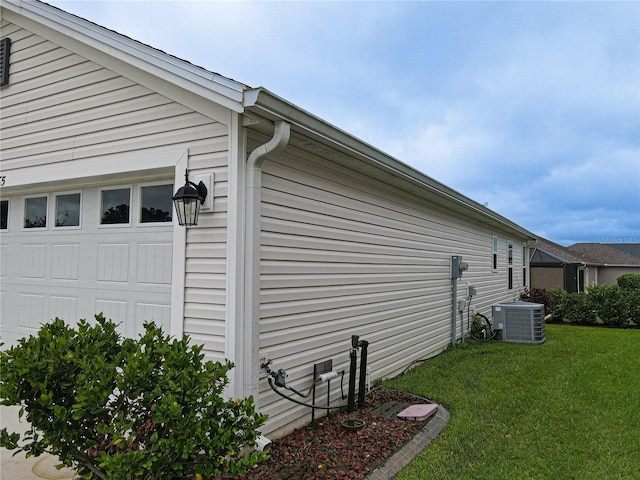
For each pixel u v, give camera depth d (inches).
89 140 178.7
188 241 151.9
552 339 411.5
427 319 306.7
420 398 211.2
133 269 176.4
